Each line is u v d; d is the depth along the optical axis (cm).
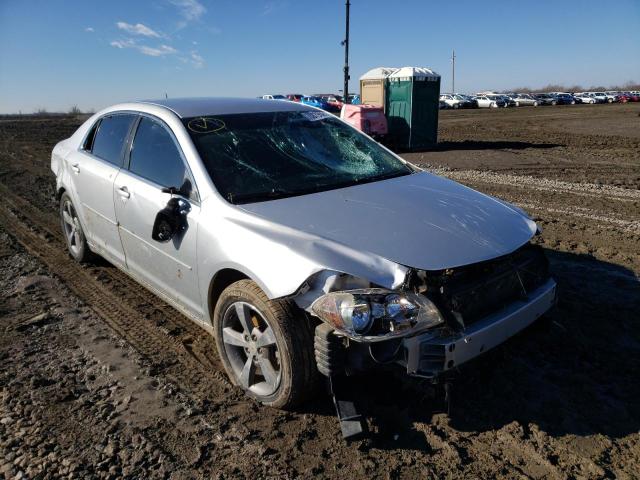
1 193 987
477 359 351
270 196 341
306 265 275
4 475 265
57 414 312
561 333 396
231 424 301
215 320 334
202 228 332
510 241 312
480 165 1289
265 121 416
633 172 1148
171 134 384
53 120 4138
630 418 301
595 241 626
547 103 5719
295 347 286
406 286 268
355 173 392
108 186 437
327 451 279
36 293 492
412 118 1628
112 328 422
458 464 267
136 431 296
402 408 310
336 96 4084
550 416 304
